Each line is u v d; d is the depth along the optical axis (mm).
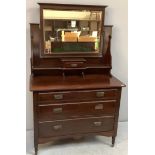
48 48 2438
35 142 2266
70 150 2445
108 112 2355
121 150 2469
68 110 2234
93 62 2586
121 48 2750
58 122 2248
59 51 2475
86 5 2381
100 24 2479
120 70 2838
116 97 2320
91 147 2514
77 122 2301
